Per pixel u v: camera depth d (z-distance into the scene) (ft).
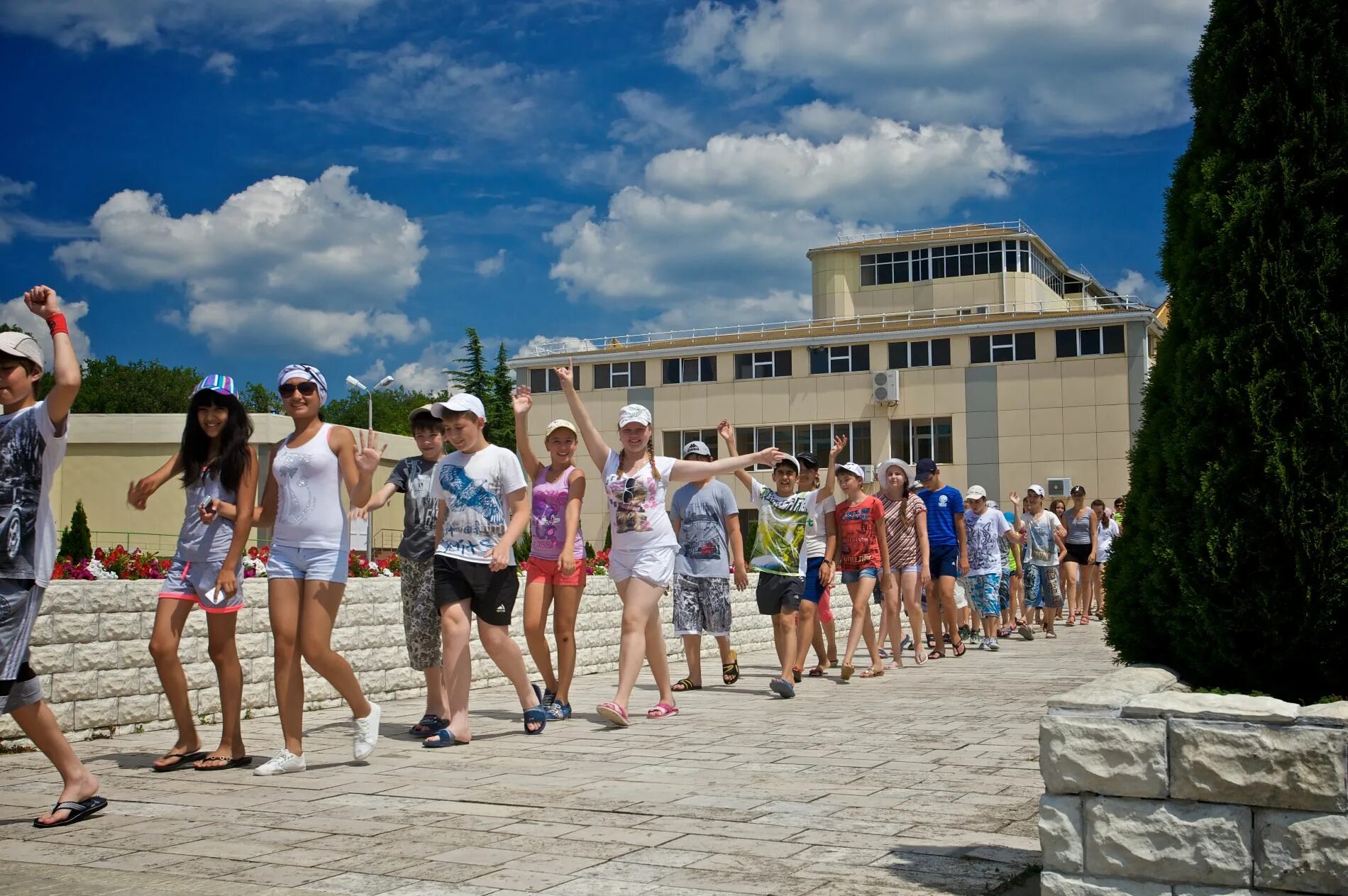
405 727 30.89
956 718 29.81
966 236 222.89
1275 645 14.07
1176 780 12.55
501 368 242.78
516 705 35.76
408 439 171.22
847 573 40.96
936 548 49.37
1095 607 80.38
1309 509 13.83
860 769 22.65
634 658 29.89
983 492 55.06
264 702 33.42
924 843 16.74
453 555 27.37
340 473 24.45
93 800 19.44
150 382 362.33
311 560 23.95
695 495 38.63
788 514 37.22
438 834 17.72
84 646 28.58
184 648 31.07
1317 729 11.96
